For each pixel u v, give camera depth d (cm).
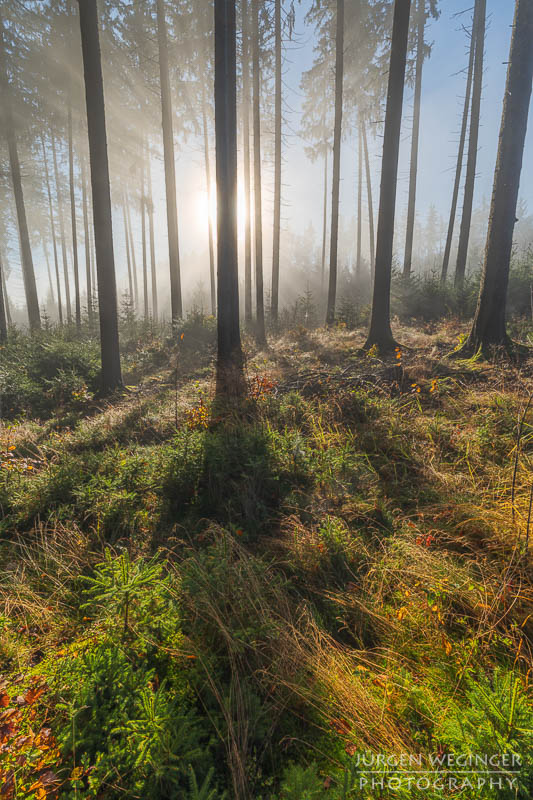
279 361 863
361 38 1673
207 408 563
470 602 219
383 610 227
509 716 136
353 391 553
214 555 270
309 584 261
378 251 826
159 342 1265
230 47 687
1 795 138
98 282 798
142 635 204
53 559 296
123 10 1450
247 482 371
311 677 188
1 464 444
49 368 945
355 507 331
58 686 178
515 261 1225
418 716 167
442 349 777
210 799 128
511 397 481
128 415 636
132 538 333
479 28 1339
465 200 1402
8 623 236
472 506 297
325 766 156
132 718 159
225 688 184
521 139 634
